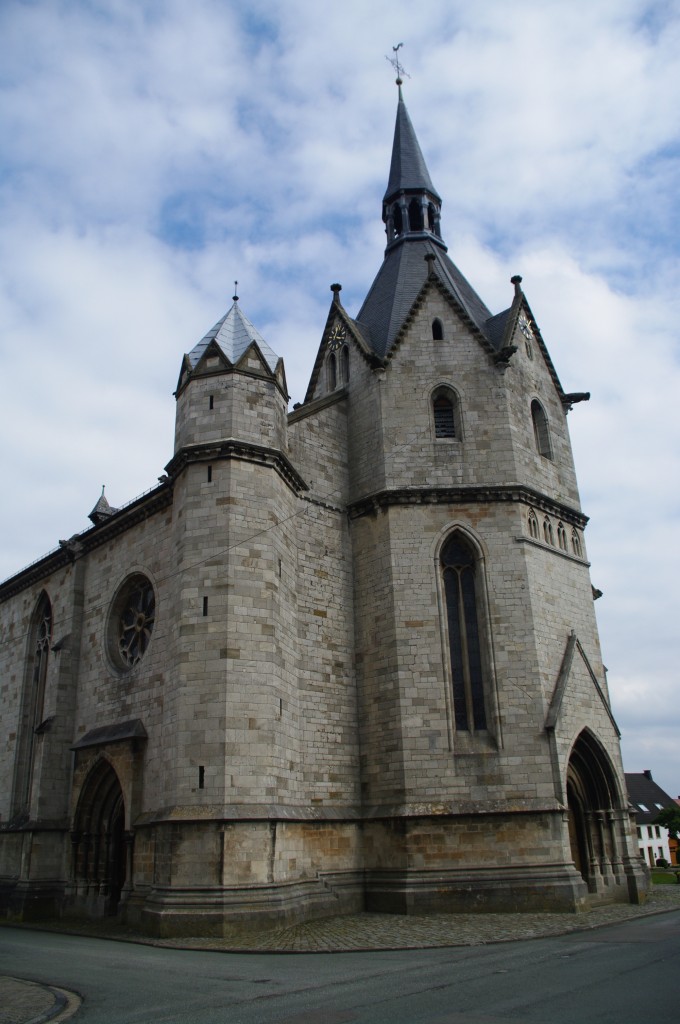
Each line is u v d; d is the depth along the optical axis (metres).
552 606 33.09
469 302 42.09
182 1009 13.08
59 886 33.56
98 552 37.97
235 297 34.62
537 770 29.42
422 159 48.44
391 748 30.48
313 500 33.78
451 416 35.59
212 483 29.44
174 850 24.81
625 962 16.53
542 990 13.65
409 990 14.03
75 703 36.56
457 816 28.72
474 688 31.14
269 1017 12.12
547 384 38.72
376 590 32.88
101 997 14.51
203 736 26.06
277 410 31.75
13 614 44.41
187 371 32.16
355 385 36.94
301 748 29.89
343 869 29.19
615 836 32.41
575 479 38.12
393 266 44.09
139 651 33.94
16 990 15.53
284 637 29.53
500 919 25.61
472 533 32.69
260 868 24.94
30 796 35.81
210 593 27.86
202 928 23.59
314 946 20.88
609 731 33.19
